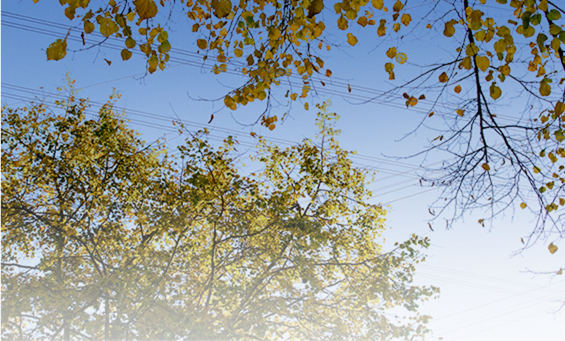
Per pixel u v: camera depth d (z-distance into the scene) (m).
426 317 6.68
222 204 6.98
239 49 3.42
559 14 2.63
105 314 6.12
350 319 6.96
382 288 6.91
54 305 5.64
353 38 3.12
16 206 6.91
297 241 6.98
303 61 3.51
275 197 7.18
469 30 2.97
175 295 5.94
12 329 5.64
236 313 6.23
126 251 7.17
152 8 2.53
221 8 2.77
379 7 2.89
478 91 3.18
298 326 6.77
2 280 5.57
